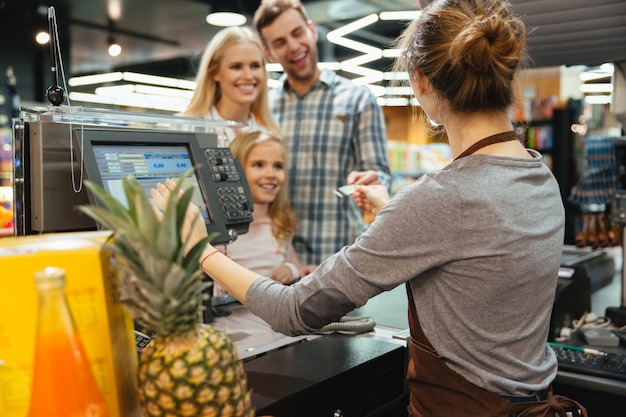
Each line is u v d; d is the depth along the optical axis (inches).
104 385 31.8
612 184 103.0
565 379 64.4
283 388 44.5
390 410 54.7
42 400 28.0
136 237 28.1
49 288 28.0
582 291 84.7
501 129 42.9
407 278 40.9
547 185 43.8
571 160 138.0
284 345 54.2
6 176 202.8
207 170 60.8
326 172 106.7
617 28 69.5
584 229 106.6
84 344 31.3
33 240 35.2
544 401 42.8
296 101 110.1
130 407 35.4
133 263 29.4
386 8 169.5
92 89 272.4
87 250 31.6
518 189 41.3
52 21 53.4
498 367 41.3
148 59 253.4
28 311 30.7
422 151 226.1
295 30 101.2
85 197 53.2
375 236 41.5
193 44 225.8
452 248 40.2
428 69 42.6
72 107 52.6
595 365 64.2
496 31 40.4
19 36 207.6
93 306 31.5
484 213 39.8
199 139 64.6
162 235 28.0
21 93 232.4
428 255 40.5
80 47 230.2
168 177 56.8
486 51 40.3
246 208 63.2
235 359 31.7
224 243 60.3
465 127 42.9
